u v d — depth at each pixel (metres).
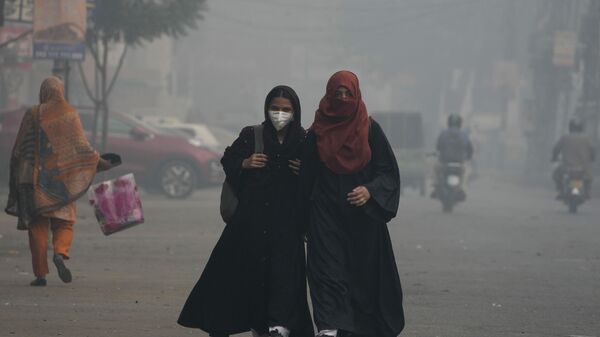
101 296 21.44
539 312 20.67
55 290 22.16
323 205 15.21
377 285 15.26
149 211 46.34
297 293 15.25
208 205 51.00
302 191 15.26
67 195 22.61
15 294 21.48
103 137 51.38
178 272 25.61
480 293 23.16
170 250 30.66
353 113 15.11
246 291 15.30
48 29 39.28
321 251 15.03
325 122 15.19
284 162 15.38
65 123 22.86
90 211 44.06
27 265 26.39
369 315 15.23
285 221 15.32
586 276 26.70
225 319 15.30
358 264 15.22
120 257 28.64
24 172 22.66
